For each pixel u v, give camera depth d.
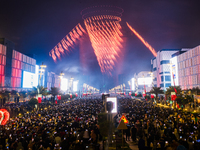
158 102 62.56
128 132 17.05
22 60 99.81
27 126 18.09
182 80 89.75
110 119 16.61
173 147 11.02
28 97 82.12
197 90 54.28
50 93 63.97
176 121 20.50
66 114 26.78
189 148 12.42
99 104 46.09
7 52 83.94
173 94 41.31
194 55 78.00
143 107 38.44
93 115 26.95
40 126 17.30
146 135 16.00
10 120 24.17
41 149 11.52
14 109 39.81
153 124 19.16
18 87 92.88
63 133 14.73
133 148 14.48
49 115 26.12
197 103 40.94
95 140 14.13
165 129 16.80
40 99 43.00
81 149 11.44
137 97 90.62
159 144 12.12
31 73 104.38
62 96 69.88
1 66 78.31
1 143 13.00
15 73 91.19
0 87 74.94
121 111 32.09
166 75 109.69
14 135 14.27
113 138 14.62
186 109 38.34
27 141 13.37
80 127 17.23
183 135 15.35
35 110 41.31
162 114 26.80
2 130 16.66
